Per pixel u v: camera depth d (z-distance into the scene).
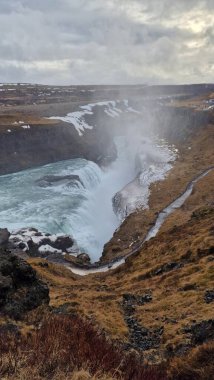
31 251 54.03
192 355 13.00
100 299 28.56
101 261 55.03
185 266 33.88
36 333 10.45
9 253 18.47
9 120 121.25
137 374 8.98
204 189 77.12
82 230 69.19
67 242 59.22
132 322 22.98
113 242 61.34
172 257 38.38
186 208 68.88
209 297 24.23
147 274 36.31
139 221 67.19
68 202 77.94
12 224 65.62
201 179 84.94
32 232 59.22
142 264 41.75
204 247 36.28
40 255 53.53
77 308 23.38
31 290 16.88
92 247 64.88
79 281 40.78
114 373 8.29
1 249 18.61
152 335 20.59
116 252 56.94
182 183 84.75
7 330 12.29
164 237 49.38
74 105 170.50
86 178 99.06
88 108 168.88
